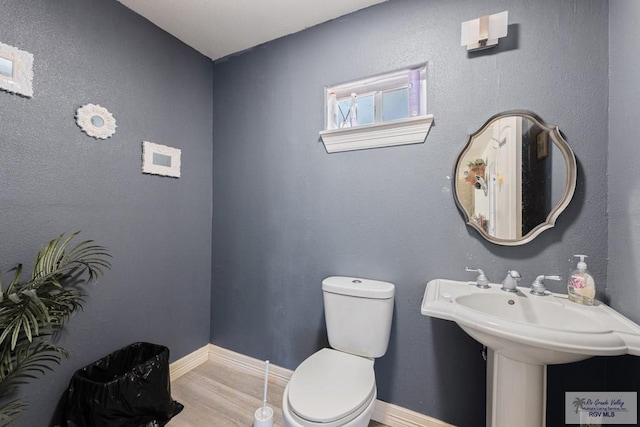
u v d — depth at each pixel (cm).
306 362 126
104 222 144
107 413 118
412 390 139
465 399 129
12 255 114
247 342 189
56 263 113
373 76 147
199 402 157
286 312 175
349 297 136
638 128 88
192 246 191
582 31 110
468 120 127
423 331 137
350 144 152
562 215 113
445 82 131
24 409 116
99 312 142
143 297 162
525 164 118
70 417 121
